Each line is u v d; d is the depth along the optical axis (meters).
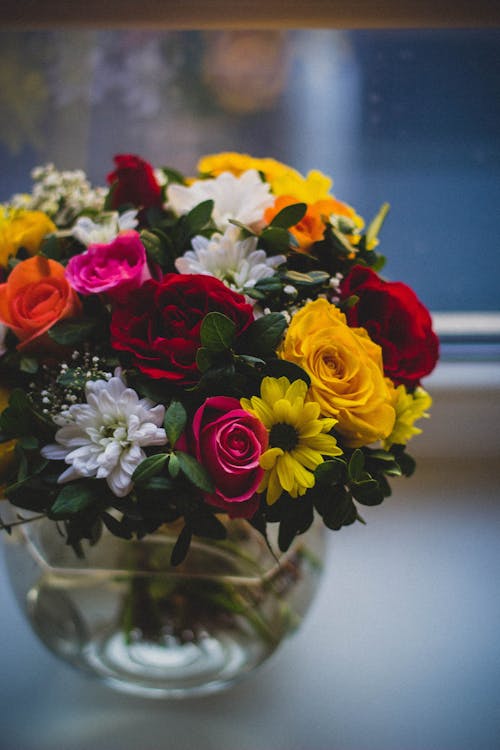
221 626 0.60
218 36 0.83
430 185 0.88
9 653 0.69
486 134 0.87
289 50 0.83
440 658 0.70
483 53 0.84
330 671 0.69
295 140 0.86
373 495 0.51
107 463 0.49
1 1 0.70
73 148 0.86
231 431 0.49
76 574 0.59
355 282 0.56
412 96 0.85
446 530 0.81
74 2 0.70
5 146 0.85
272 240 0.55
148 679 0.61
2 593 0.74
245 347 0.51
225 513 0.53
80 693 0.67
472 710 0.66
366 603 0.74
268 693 0.67
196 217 0.56
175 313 0.51
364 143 0.87
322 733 0.64
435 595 0.75
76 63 0.83
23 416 0.51
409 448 0.85
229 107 0.85
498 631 0.72
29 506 0.52
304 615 0.63
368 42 0.84
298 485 0.50
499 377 0.85
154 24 0.71
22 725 0.64
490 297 0.91
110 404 0.50
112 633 0.60
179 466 0.49
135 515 0.50
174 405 0.49
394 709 0.66
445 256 0.90
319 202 0.59
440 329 0.88
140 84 0.84
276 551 0.59
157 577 0.58
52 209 0.65
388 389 0.54
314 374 0.51
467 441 0.85
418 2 0.70
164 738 0.63
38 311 0.53
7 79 0.83
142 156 0.86
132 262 0.54
